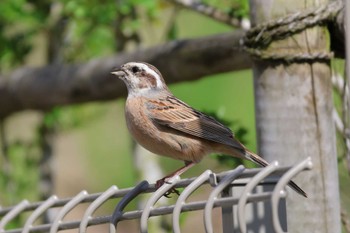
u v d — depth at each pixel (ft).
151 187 24.97
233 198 21.65
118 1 46.37
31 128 63.52
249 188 21.26
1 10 48.47
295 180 27.81
